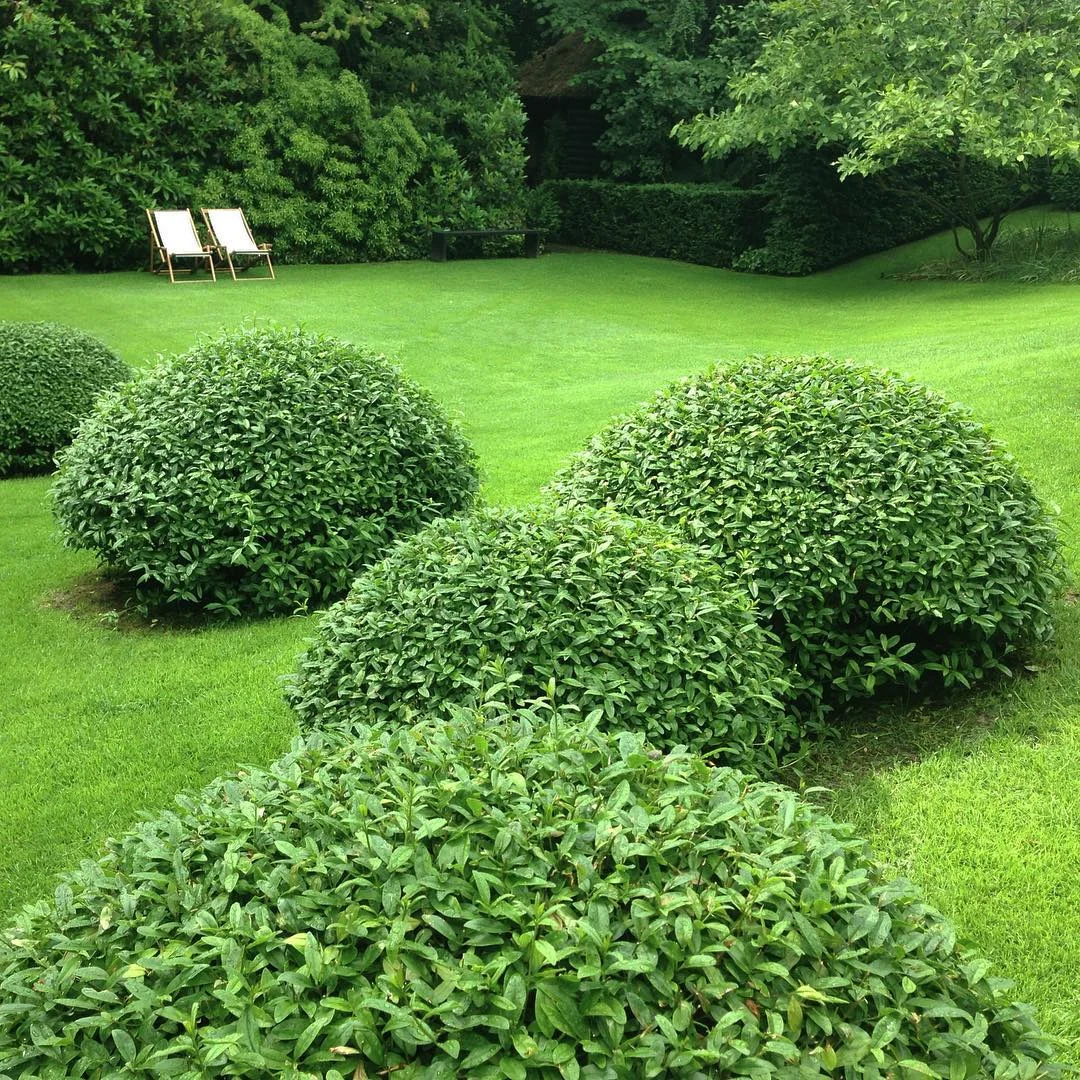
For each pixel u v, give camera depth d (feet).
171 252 52.85
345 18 63.26
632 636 10.43
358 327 44.09
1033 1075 5.59
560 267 63.41
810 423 13.61
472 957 5.51
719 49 65.21
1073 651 13.99
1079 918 9.41
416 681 10.05
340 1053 5.14
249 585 18.04
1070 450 20.06
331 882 6.07
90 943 5.96
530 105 78.18
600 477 14.56
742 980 5.60
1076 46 47.01
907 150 48.93
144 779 13.09
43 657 17.17
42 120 52.80
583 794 6.82
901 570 12.66
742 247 65.21
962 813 11.08
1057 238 57.21
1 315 43.19
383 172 62.64
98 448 18.08
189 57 57.98
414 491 19.03
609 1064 5.16
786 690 11.71
